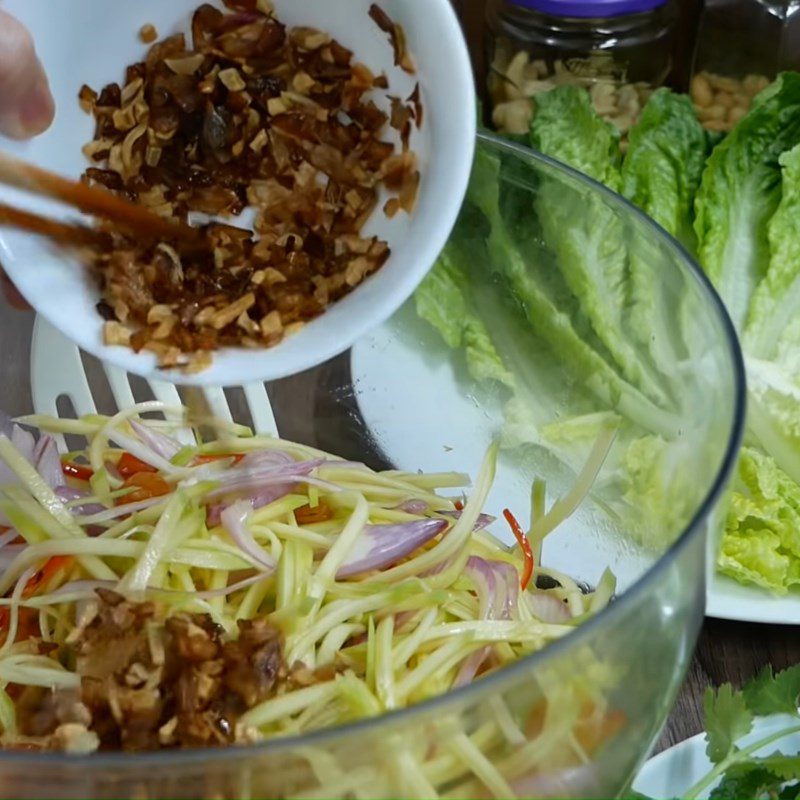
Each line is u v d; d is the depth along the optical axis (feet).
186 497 1.71
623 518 1.78
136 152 1.74
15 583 1.72
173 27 1.73
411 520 1.78
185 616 1.58
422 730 1.33
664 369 1.75
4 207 1.69
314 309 1.75
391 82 1.70
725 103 2.38
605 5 2.26
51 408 1.98
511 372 1.96
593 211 1.85
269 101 1.73
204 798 1.29
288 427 1.98
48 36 1.69
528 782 1.48
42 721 1.59
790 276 2.15
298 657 1.63
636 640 1.47
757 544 1.93
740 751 1.73
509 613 1.70
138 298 1.73
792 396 2.05
